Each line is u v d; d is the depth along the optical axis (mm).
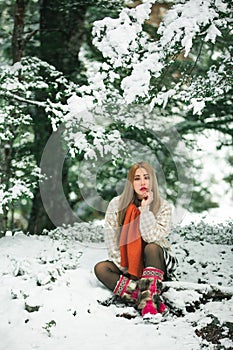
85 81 10836
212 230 8484
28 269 6152
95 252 7227
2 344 4988
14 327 5188
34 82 8328
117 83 9445
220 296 5730
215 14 5637
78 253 7004
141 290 5363
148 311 5254
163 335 5000
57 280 5852
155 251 5438
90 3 10133
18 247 7328
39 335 5070
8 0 12586
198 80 6344
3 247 7352
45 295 5570
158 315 5246
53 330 5129
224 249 7480
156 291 5344
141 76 5742
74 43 11336
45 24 11312
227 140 12922
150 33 10492
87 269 6441
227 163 15406
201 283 6320
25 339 5000
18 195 7355
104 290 5766
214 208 14648
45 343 4945
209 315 5297
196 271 6676
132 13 5930
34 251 7148
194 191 15297
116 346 4840
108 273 5648
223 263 6945
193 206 15398
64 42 11328
